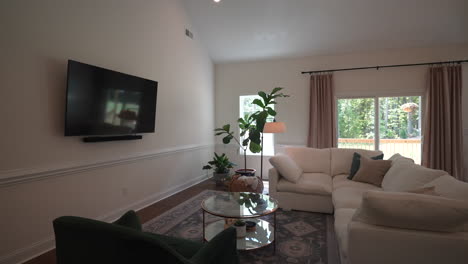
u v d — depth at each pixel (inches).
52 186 88.1
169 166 153.9
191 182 178.9
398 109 177.9
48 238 86.4
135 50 125.5
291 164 130.9
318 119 189.5
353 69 184.2
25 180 79.6
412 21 150.6
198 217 115.9
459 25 148.5
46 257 81.7
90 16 101.7
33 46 81.9
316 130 188.7
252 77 210.4
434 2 136.4
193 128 182.4
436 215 47.8
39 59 83.7
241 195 99.8
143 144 131.9
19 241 78.5
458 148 160.6
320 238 94.2
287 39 178.9
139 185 129.3
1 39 73.8
